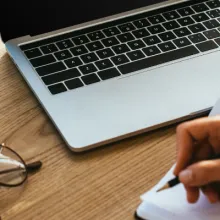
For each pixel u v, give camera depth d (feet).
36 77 2.31
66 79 2.31
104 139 2.09
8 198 1.94
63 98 2.23
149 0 2.74
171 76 2.38
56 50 2.45
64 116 2.15
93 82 2.31
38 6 2.46
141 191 2.00
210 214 1.83
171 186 1.89
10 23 2.45
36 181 1.99
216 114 2.12
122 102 2.23
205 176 1.72
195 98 2.29
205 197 1.88
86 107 2.20
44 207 1.92
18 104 2.27
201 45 2.56
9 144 2.12
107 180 2.02
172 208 1.83
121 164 2.08
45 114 2.24
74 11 2.55
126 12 2.68
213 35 2.63
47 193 1.96
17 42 2.47
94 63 2.40
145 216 1.88
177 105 2.25
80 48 2.47
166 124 2.20
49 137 2.15
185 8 2.77
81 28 2.57
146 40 2.55
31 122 2.21
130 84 2.32
